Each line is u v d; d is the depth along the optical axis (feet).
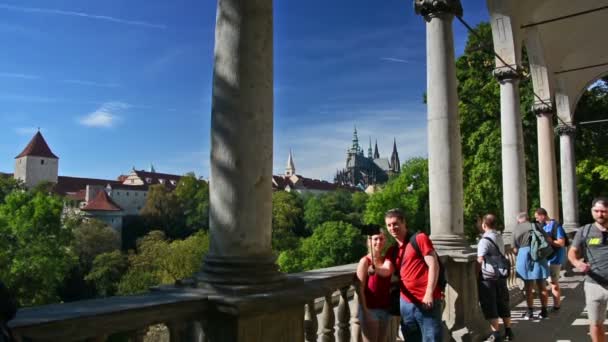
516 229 35.99
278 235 346.74
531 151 92.53
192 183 436.76
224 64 14.94
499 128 96.68
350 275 19.43
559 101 78.02
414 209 211.20
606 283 21.54
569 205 76.43
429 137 28.84
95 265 259.60
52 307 11.80
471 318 28.94
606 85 103.96
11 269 184.65
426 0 28.94
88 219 343.46
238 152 14.61
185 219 425.69
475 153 100.89
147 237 268.41
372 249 18.22
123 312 11.54
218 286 14.03
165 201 424.46
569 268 62.03
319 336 19.26
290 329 15.38
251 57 14.80
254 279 14.25
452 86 28.58
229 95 14.75
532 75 63.87
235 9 14.96
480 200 97.09
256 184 14.73
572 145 77.46
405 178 216.54
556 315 36.27
